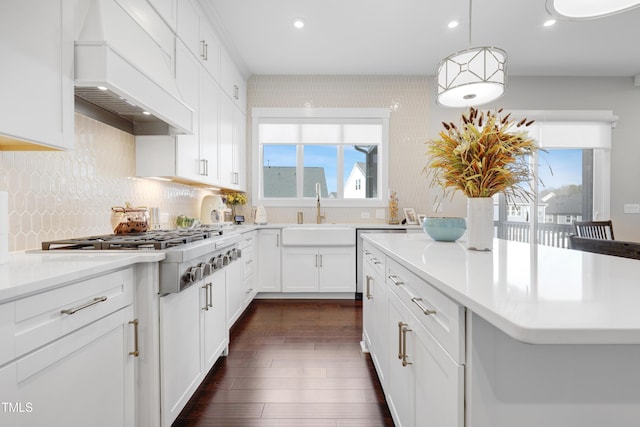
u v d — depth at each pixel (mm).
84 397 1012
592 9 1293
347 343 2488
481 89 1759
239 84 3770
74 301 964
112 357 1155
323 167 4289
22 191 1378
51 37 1148
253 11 2795
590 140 4113
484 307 615
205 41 2658
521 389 730
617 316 557
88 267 1001
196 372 1705
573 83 4160
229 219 3918
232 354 2293
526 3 2713
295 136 4184
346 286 3709
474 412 736
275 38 3240
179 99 1895
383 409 1666
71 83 1240
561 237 4215
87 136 1754
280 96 4121
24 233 1388
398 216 4160
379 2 2699
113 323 1154
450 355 807
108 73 1271
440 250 1444
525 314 567
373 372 2037
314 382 1919
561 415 724
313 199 4176
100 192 1857
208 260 1818
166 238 1640
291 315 3170
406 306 1234
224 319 2197
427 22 2986
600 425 724
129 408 1256
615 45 3402
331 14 2855
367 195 4309
